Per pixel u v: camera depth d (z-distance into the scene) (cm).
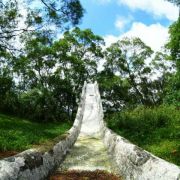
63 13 1778
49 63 4047
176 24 2431
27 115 2811
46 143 994
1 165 550
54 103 3175
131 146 873
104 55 5050
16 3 1780
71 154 1185
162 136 1469
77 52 4588
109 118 2209
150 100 5059
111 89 4816
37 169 688
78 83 4403
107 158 1133
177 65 2436
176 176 516
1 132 1484
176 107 2044
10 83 2750
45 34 1847
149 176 634
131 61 5053
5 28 1792
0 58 1973
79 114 2411
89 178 857
